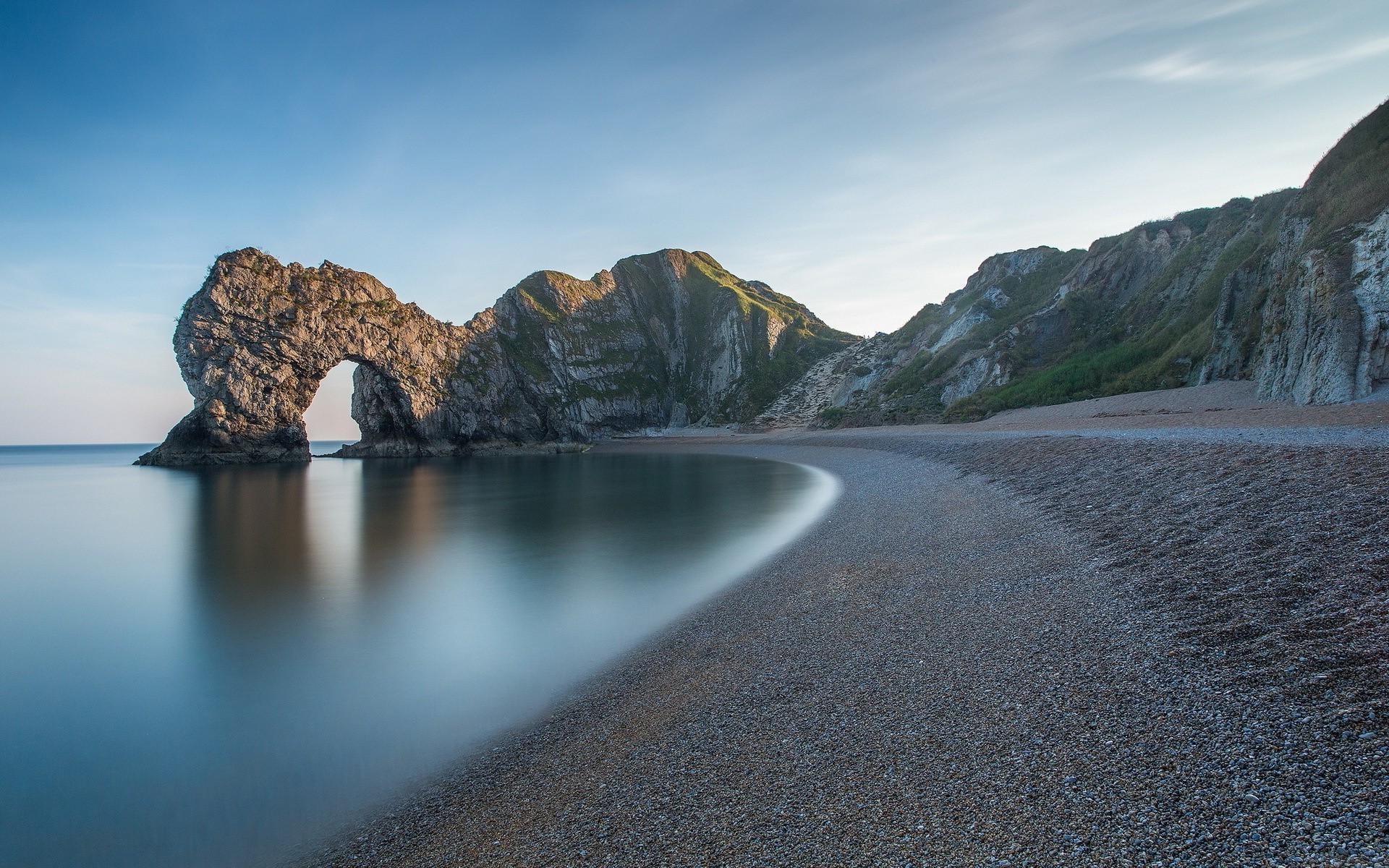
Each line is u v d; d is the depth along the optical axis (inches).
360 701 448.5
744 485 1732.3
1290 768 217.0
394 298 3759.8
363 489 2032.5
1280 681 268.7
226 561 978.1
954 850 212.8
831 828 235.6
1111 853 198.5
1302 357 1187.9
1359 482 469.1
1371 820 187.3
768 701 355.9
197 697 473.7
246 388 3070.9
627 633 538.0
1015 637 385.4
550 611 628.4
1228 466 627.8
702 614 561.3
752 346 5959.6
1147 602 391.5
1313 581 350.9
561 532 1120.8
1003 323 3486.7
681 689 396.5
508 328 5167.3
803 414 4616.1
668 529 1079.6
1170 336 2186.3
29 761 384.2
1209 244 2511.1
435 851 264.7
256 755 378.9
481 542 1057.5
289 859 277.0
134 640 616.7
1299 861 180.2
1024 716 290.2
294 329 3149.6
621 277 6515.8
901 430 2645.2
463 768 337.7
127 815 321.7
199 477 2576.3
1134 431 1047.6
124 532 1280.8
